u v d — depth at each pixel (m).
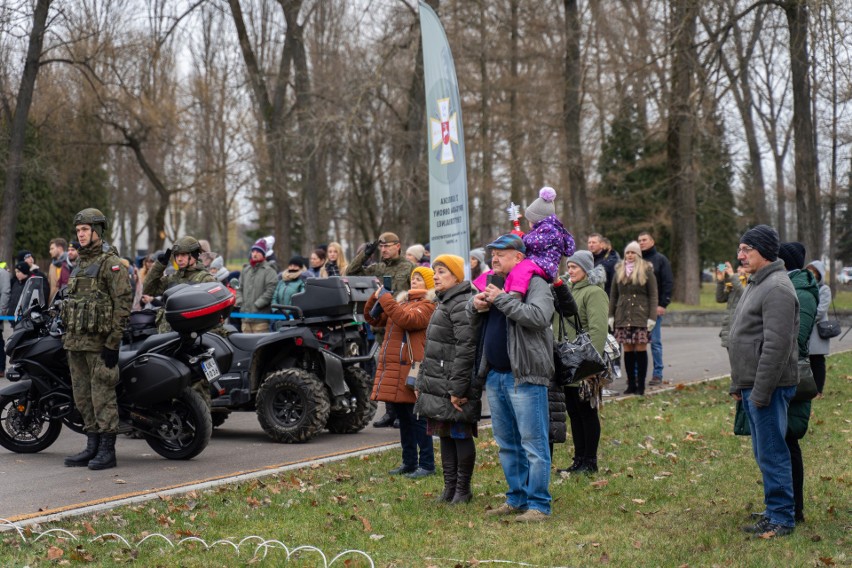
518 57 32.31
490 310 6.07
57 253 15.08
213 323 8.21
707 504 6.38
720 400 11.43
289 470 7.62
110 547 5.43
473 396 6.28
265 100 30.31
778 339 5.38
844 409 10.56
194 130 38.47
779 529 5.57
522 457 6.18
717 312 28.56
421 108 28.67
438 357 6.36
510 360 5.86
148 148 37.62
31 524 5.87
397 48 26.83
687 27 24.02
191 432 8.36
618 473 7.44
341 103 29.14
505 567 5.04
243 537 5.63
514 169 33.56
